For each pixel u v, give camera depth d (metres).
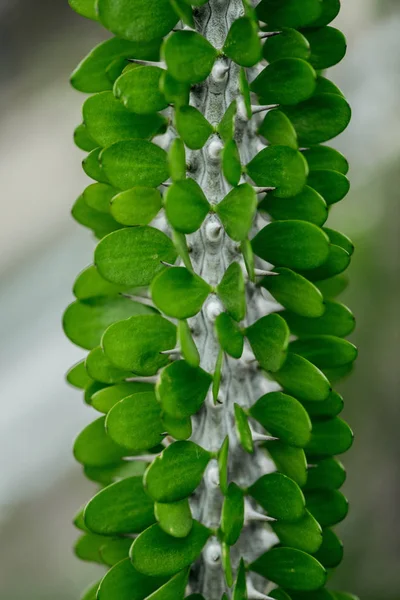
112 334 0.44
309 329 0.47
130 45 0.45
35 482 1.33
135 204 0.44
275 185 0.44
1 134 1.53
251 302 0.46
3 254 1.48
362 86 1.10
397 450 1.00
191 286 0.43
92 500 0.45
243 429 0.44
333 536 0.47
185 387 0.44
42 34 1.50
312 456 0.47
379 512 1.00
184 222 0.43
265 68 0.45
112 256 0.44
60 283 1.41
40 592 1.28
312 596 0.48
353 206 1.04
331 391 0.46
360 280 1.00
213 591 0.46
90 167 0.46
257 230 0.46
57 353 1.37
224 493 0.44
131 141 0.44
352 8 1.15
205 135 0.44
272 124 0.45
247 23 0.43
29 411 1.34
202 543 0.45
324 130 0.46
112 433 0.44
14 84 1.53
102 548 0.47
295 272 0.46
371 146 1.06
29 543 1.31
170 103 0.44
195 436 0.45
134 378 0.46
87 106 0.45
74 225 1.46
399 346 0.99
